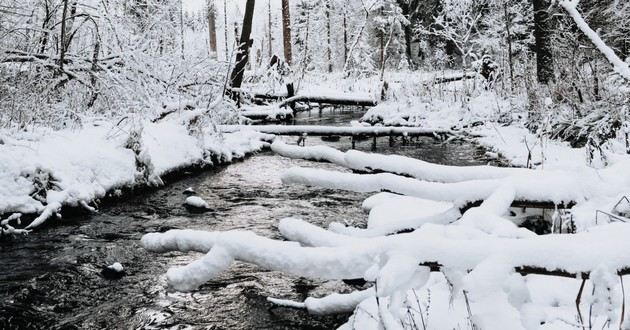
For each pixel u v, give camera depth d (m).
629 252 2.36
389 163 4.11
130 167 8.17
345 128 12.97
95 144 8.05
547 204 3.52
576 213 3.46
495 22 20.34
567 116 10.28
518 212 4.23
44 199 6.64
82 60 9.67
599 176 3.92
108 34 10.19
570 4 6.58
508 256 2.42
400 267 2.48
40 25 9.53
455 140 13.44
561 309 3.05
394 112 16.69
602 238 2.49
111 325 4.24
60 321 4.30
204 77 12.12
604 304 2.33
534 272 2.43
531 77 12.84
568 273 2.38
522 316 2.30
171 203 7.80
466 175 3.80
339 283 4.93
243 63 15.97
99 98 10.14
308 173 3.94
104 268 5.20
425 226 2.87
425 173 3.92
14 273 5.17
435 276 3.73
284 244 2.95
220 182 9.23
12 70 8.79
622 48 12.04
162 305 4.57
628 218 3.43
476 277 2.32
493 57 20.27
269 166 10.66
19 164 6.59
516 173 3.73
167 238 3.44
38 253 5.69
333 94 19.33
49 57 9.21
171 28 11.91
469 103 15.39
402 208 5.23
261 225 6.80
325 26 44.50
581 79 10.05
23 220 6.33
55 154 7.20
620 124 8.87
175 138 10.06
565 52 10.81
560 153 9.10
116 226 6.66
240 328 4.12
